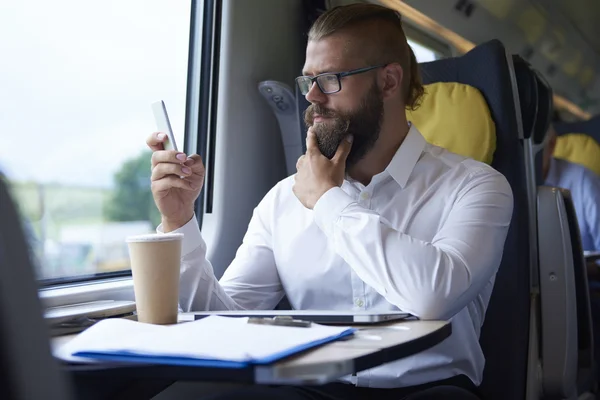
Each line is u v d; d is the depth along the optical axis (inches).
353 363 31.5
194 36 85.8
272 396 49.5
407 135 69.0
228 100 87.0
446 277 52.9
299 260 68.4
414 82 73.9
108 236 73.0
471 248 57.5
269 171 93.7
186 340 35.3
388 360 34.8
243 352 31.4
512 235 72.1
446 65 80.2
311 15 99.6
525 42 197.5
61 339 43.7
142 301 46.7
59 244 66.8
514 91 76.2
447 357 62.9
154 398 54.9
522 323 70.7
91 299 65.9
